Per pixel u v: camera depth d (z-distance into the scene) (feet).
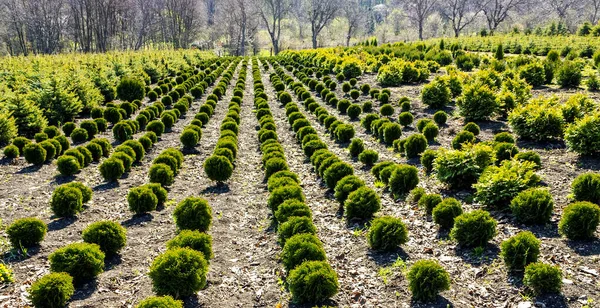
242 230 25.64
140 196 26.73
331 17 269.44
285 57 175.01
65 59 85.46
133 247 23.09
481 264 19.56
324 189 31.91
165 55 124.06
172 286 17.58
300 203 24.50
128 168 36.83
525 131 36.17
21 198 29.89
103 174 33.24
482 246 20.75
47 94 54.03
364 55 106.63
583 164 29.71
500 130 41.60
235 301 18.31
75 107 55.98
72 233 24.56
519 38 112.57
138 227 25.64
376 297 18.07
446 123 46.75
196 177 36.01
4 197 29.99
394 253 21.42
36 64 74.02
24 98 48.65
